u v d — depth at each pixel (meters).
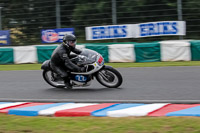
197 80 11.14
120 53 18.05
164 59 17.58
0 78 13.72
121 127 5.86
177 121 5.98
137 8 21.25
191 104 7.71
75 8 22.27
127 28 19.58
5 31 21.39
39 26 22.52
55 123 6.39
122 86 10.62
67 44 9.62
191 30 19.84
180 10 18.84
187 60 17.25
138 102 8.20
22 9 22.89
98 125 6.08
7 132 5.98
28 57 19.47
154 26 19.12
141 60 17.89
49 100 8.88
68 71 10.06
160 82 11.12
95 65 9.57
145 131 5.55
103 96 9.17
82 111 7.12
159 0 20.98
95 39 20.20
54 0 21.97
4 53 19.75
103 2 21.83
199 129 5.46
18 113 7.46
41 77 13.30
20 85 11.70
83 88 10.53
